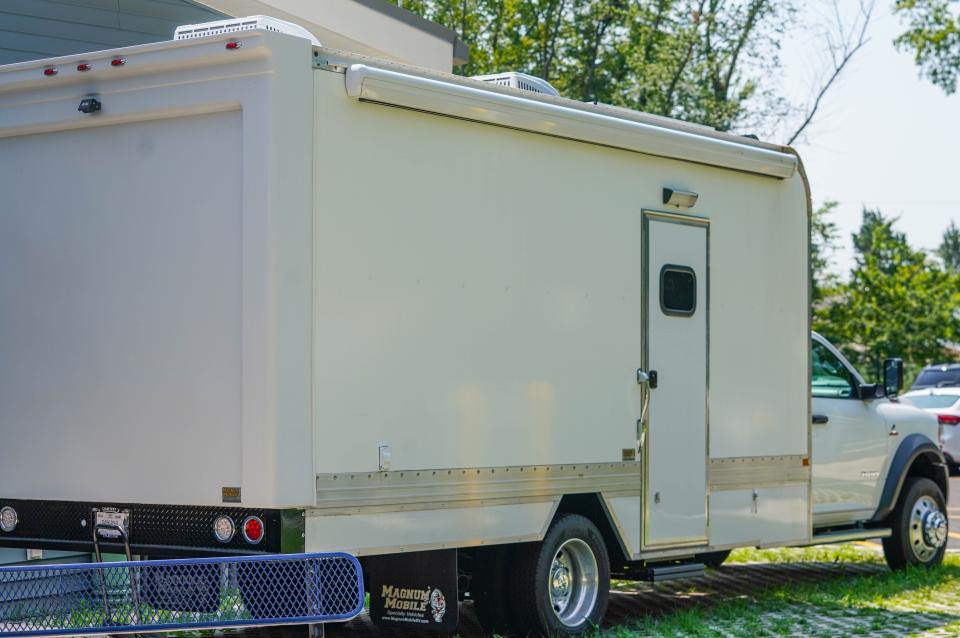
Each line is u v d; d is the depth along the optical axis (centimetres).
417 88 585
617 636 680
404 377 585
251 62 544
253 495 532
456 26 3262
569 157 674
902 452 948
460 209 615
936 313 4403
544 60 3238
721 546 762
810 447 834
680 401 735
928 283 4606
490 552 662
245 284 539
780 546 809
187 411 557
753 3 3033
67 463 591
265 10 977
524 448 643
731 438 771
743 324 785
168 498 560
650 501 713
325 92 558
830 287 3625
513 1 3189
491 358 627
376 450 571
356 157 568
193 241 561
